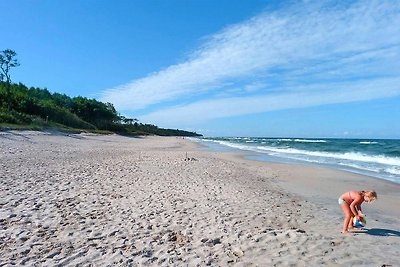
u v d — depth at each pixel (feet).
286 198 36.58
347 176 56.34
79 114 254.47
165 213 27.66
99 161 64.18
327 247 20.22
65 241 20.71
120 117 359.66
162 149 123.95
